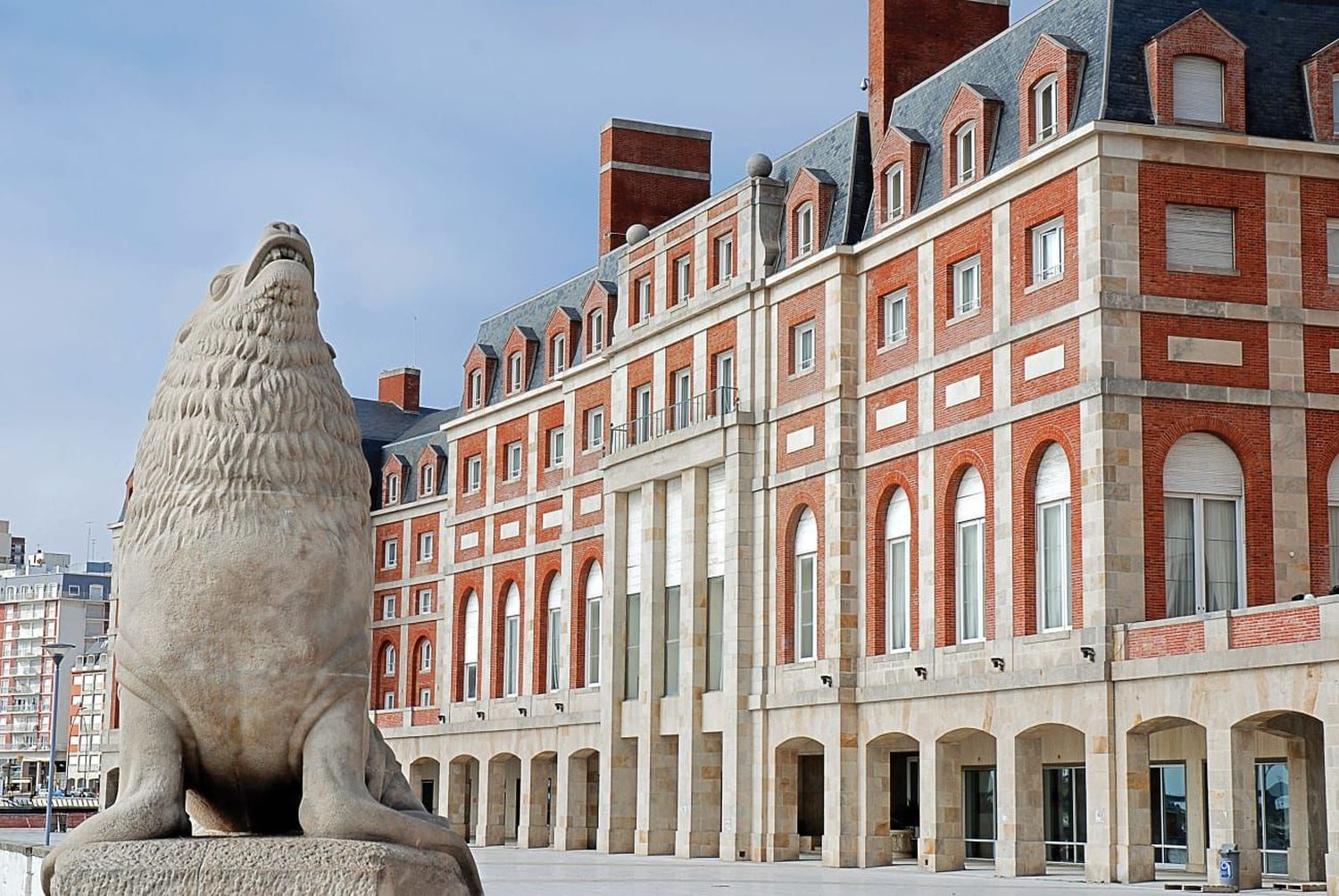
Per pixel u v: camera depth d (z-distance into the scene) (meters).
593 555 62.12
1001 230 42.19
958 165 44.81
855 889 33.34
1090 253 38.91
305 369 7.56
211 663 7.22
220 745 7.33
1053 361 40.00
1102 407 38.06
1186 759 41.03
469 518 73.69
